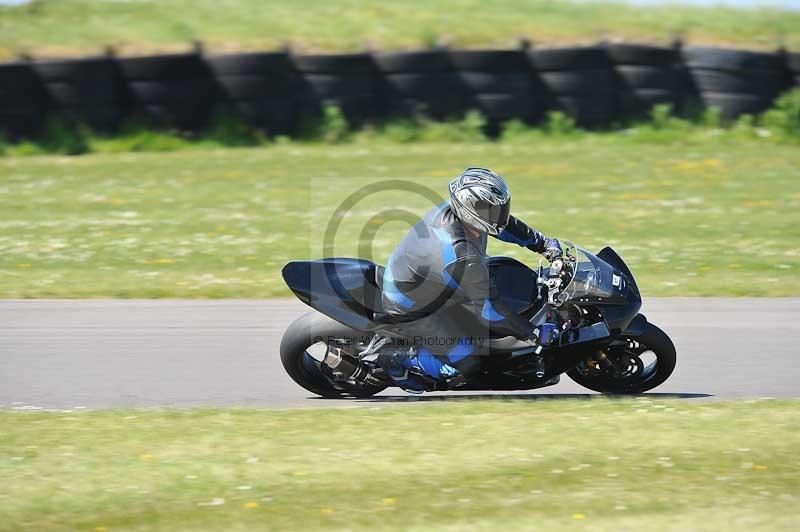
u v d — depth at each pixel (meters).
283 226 45.88
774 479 18.16
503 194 22.11
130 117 63.16
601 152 60.28
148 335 30.41
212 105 63.47
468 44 68.69
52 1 77.19
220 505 17.42
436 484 18.16
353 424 21.72
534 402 23.64
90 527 16.66
